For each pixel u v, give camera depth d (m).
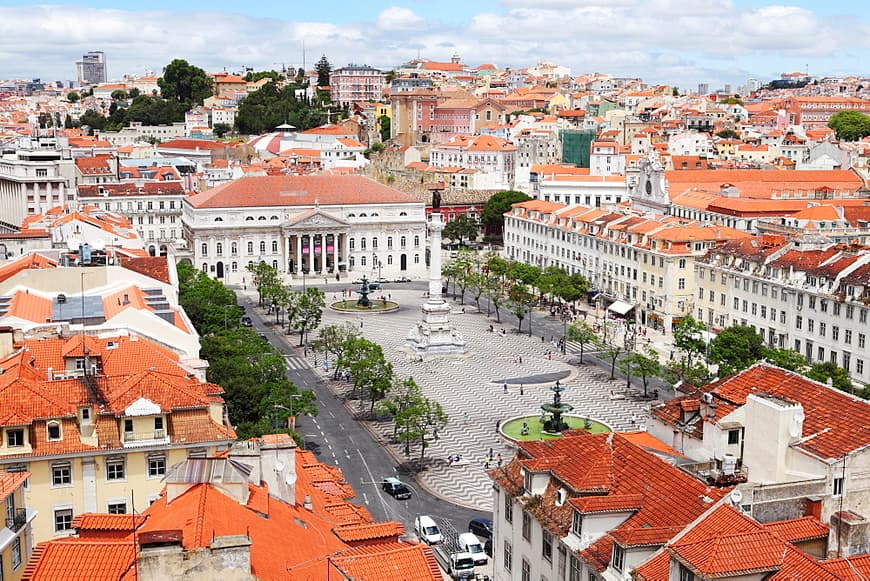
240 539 64.75
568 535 88.62
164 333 144.62
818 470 90.00
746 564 70.25
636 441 114.44
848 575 71.88
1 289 162.25
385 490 174.38
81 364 121.19
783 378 110.00
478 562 140.00
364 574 71.81
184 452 111.31
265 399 171.75
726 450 104.38
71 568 66.31
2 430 105.31
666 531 80.19
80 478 107.88
